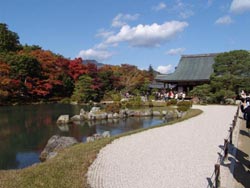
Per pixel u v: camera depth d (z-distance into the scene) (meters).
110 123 24.42
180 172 7.93
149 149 10.75
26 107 40.41
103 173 7.87
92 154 9.94
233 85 31.62
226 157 8.87
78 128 21.75
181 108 27.47
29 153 14.12
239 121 17.88
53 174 7.77
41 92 50.44
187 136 13.34
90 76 55.09
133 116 29.00
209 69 40.97
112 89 57.38
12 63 48.50
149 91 55.75
